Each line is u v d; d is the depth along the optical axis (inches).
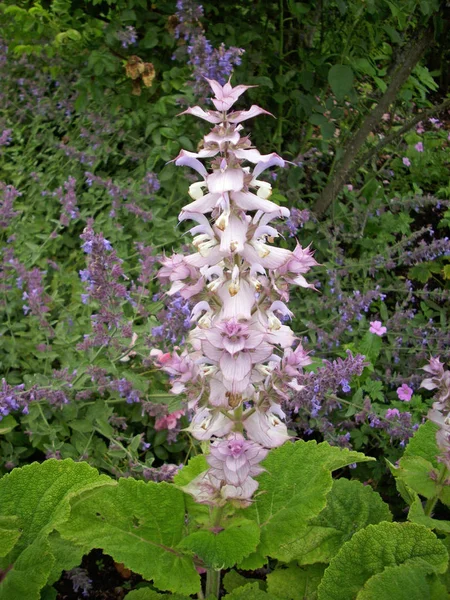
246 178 12.9
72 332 26.6
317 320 30.7
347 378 23.5
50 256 32.1
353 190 40.9
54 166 34.0
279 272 13.3
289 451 17.2
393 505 25.6
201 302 13.7
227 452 13.4
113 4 36.5
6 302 26.7
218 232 13.2
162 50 36.5
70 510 15.7
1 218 27.8
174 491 16.2
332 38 36.7
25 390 23.6
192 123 33.2
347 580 16.2
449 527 17.7
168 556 15.7
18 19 35.5
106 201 32.2
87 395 23.6
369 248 35.0
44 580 15.6
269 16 36.7
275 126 37.9
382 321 31.6
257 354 12.8
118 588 22.8
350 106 37.2
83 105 34.5
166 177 31.7
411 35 38.2
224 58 31.0
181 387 14.3
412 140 45.1
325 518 19.0
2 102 37.4
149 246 29.0
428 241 41.3
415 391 29.3
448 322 32.8
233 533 15.0
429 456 20.3
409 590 15.4
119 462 23.9
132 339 24.3
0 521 16.6
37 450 25.5
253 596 16.8
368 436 27.2
